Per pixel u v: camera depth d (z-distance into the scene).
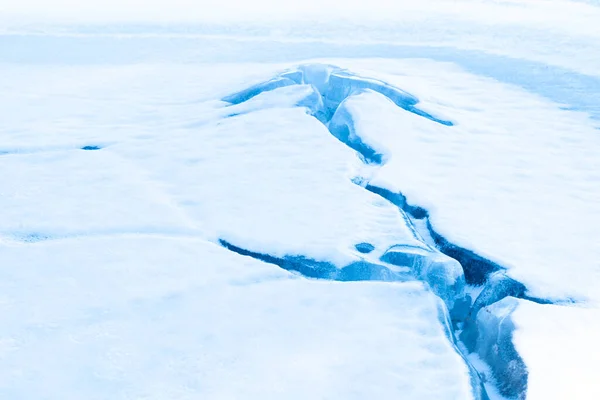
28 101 12.17
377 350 4.87
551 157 9.14
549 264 6.14
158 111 11.35
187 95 12.33
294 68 12.84
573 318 5.18
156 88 12.98
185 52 16.67
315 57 15.51
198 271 5.96
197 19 22.11
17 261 6.11
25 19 22.28
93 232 6.74
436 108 11.05
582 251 6.42
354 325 5.20
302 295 5.62
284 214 7.07
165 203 7.45
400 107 11.02
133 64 15.47
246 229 6.75
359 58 15.39
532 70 14.29
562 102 11.88
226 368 4.66
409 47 16.95
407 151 9.11
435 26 20.20
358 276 6.01
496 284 5.86
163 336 5.01
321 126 10.03
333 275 6.02
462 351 5.49
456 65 14.81
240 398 4.34
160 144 9.54
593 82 13.19
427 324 5.22
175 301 5.48
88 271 5.93
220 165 8.62
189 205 7.40
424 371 4.64
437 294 5.90
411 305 5.48
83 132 10.20
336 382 4.50
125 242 6.51
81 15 23.53
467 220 7.05
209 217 7.06
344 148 9.16
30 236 6.67
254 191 7.73
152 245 6.45
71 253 6.28
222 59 15.71
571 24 20.27
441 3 28.14
